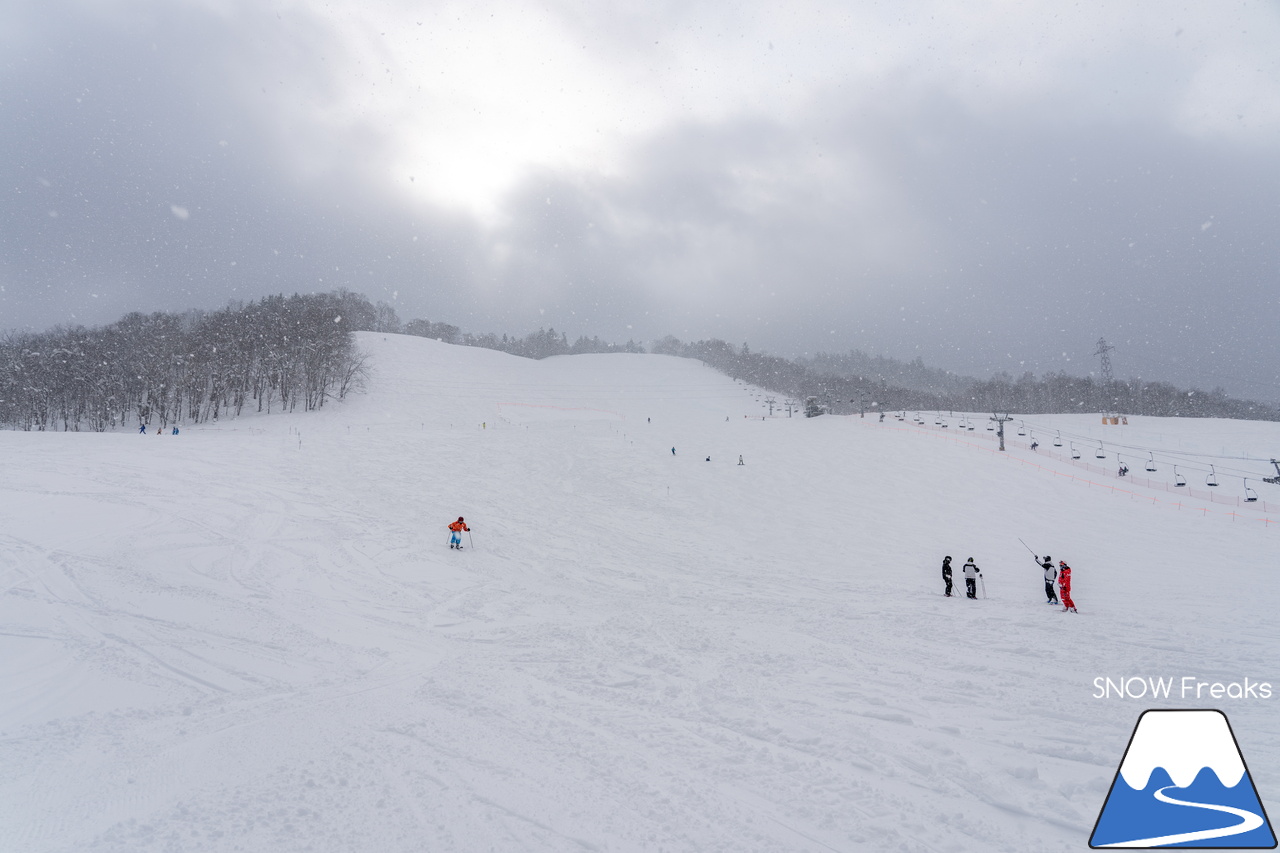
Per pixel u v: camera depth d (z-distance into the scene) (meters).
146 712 8.41
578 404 96.44
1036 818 5.17
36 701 8.84
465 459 45.00
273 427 60.84
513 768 6.46
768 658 10.61
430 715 8.18
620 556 23.56
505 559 21.78
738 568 22.06
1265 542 28.47
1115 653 10.28
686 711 8.15
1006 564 23.59
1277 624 12.76
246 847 4.97
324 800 5.79
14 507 23.03
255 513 25.17
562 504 34.38
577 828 5.21
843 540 28.55
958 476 45.12
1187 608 15.14
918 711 7.84
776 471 46.97
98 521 21.97
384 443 48.03
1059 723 7.25
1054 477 44.81
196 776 6.40
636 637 12.35
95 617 12.95
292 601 15.20
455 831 5.18
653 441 59.44
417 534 24.42
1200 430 70.81
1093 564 23.55
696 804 5.60
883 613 14.38
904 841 4.90
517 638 12.52
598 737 7.30
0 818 5.53
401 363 106.88
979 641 11.39
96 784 6.23
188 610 13.74
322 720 8.05
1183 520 33.50
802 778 6.09
